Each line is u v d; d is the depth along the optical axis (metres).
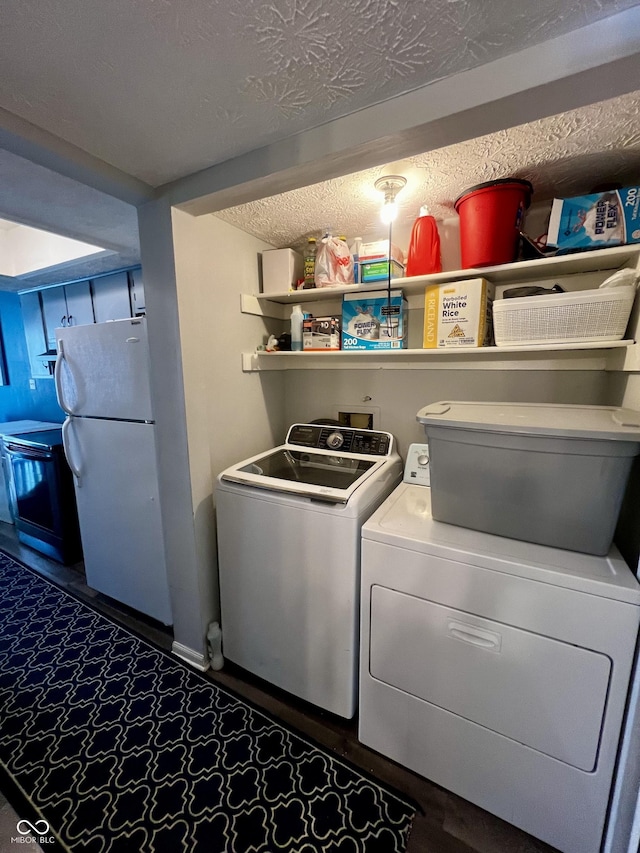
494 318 1.40
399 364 1.90
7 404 3.74
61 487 2.60
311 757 1.35
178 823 1.16
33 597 2.29
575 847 1.06
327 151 1.05
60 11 0.71
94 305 3.01
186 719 1.49
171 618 1.94
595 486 1.02
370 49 0.79
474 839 1.12
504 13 0.71
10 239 2.98
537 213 1.57
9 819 1.17
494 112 0.87
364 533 1.26
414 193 1.47
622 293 1.18
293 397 2.29
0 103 0.96
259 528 1.52
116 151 1.19
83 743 1.39
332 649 1.43
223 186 1.26
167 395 1.59
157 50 0.80
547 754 1.06
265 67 0.84
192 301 1.53
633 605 0.92
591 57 0.75
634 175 1.32
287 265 1.87
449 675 1.17
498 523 1.18
